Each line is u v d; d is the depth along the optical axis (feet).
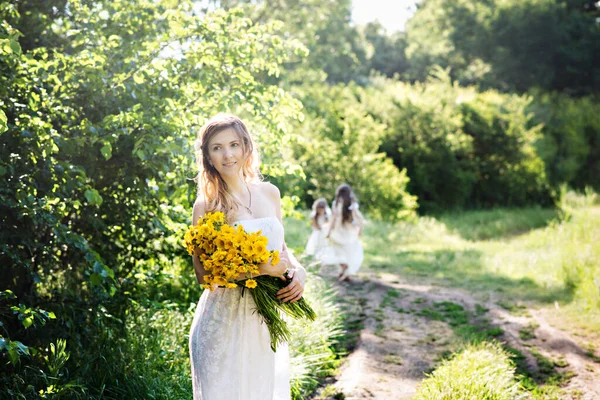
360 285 29.45
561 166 92.84
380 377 17.11
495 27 119.24
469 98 83.56
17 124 12.67
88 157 14.05
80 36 15.30
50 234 14.30
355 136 62.08
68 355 12.56
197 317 10.71
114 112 14.58
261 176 11.76
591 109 105.40
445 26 129.49
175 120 14.30
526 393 15.72
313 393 16.31
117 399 13.21
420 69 137.39
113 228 16.28
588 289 24.80
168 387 13.83
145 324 15.87
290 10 52.85
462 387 14.70
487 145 79.25
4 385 11.82
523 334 20.71
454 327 21.99
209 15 16.43
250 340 10.50
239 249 9.91
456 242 47.16
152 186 15.85
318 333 18.74
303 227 44.27
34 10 15.71
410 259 37.58
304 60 56.44
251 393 10.45
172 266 19.27
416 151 74.33
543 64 119.03
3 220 12.69
